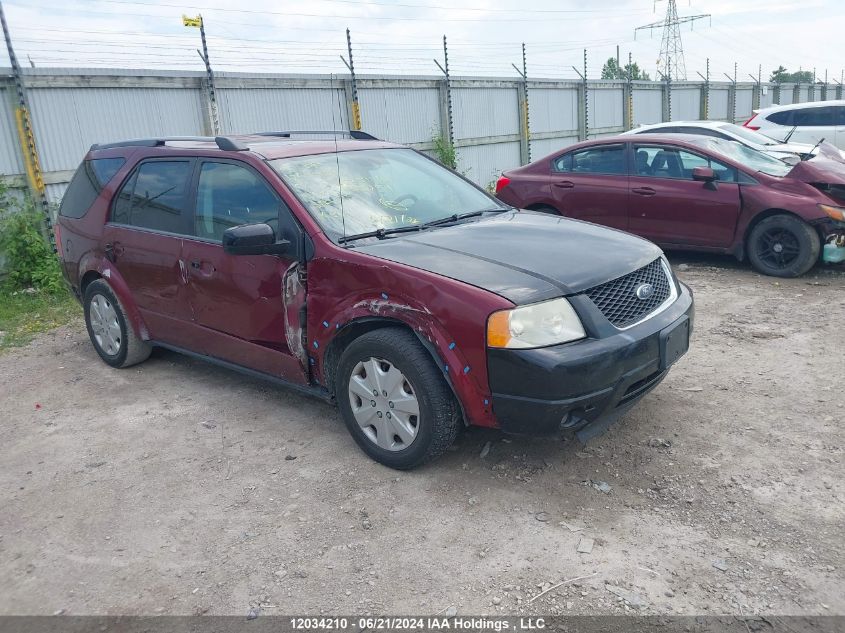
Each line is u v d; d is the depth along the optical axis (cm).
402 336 366
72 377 568
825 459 375
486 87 1655
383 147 513
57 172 920
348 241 399
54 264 858
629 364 344
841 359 512
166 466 411
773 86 3094
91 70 941
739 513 332
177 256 479
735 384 479
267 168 434
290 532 338
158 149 521
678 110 2512
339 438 432
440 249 384
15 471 416
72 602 299
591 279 353
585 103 2012
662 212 823
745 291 719
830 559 296
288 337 416
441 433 359
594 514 338
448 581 297
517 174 941
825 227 728
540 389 326
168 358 601
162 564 321
